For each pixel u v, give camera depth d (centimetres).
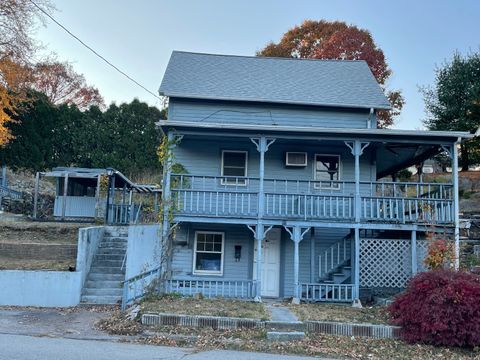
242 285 1284
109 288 1262
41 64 2416
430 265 1180
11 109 2316
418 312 892
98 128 3122
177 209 1308
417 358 784
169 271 1361
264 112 1598
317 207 1313
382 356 790
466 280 922
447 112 2661
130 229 1138
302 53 3853
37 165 2817
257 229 1296
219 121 1584
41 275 1169
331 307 1170
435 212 1290
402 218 1293
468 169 2875
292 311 1073
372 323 955
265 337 878
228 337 873
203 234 1491
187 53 1939
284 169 1509
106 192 2230
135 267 1177
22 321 972
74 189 2311
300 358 751
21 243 1497
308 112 1605
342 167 1510
